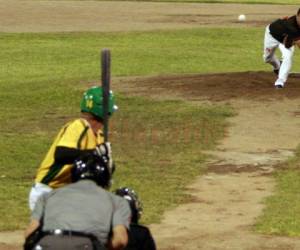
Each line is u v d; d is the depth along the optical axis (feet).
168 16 228.43
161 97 111.75
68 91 119.44
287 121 99.25
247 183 74.59
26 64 155.53
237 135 93.45
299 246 55.57
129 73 144.05
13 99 114.83
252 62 161.99
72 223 35.73
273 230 59.16
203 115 102.01
